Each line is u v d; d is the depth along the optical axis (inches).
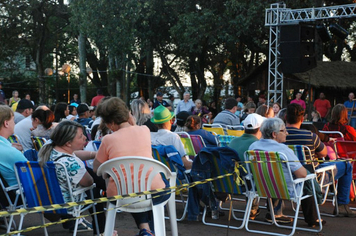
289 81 854.5
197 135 247.1
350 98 660.1
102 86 1455.5
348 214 237.1
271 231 209.6
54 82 1438.2
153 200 156.3
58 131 167.0
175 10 979.3
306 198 213.0
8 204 174.7
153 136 223.0
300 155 208.7
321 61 927.0
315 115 604.7
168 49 1135.6
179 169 211.0
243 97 992.9
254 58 1283.2
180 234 204.2
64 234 201.5
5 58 1328.7
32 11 1197.1
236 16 850.8
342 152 248.4
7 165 169.6
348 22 1056.2
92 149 213.8
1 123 173.6
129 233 203.9
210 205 230.7
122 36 927.7
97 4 924.6
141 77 1237.1
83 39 1112.2
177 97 1355.8
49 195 161.5
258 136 224.8
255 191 209.6
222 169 208.8
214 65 1295.5
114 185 155.1
